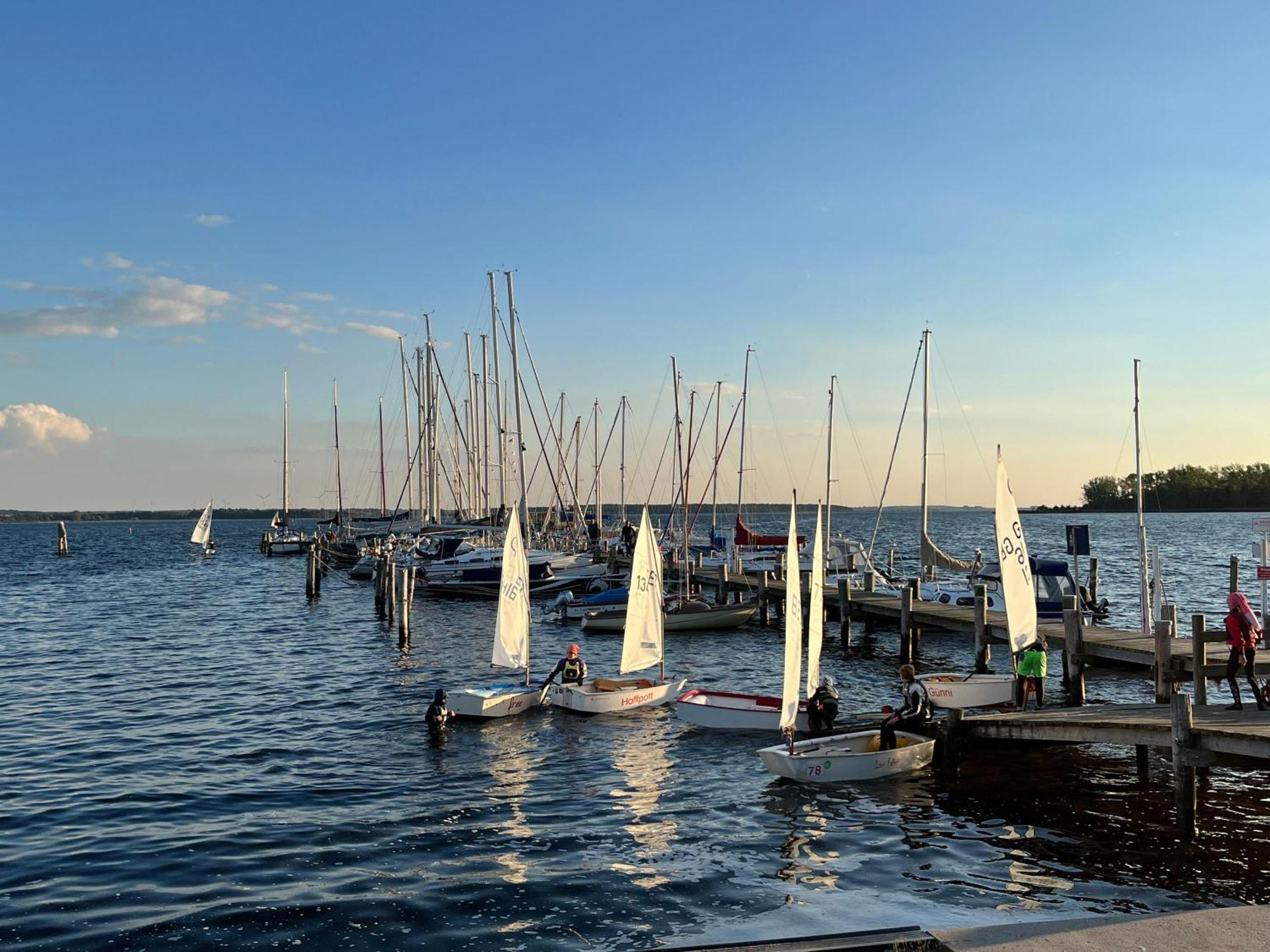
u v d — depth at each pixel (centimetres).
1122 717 1861
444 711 2519
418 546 7331
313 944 1270
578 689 2730
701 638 4256
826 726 2309
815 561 2398
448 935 1291
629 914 1349
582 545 7344
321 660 3731
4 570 9762
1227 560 8056
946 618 3328
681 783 2016
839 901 1384
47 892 1448
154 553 13212
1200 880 1439
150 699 2958
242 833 1706
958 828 1700
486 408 7394
